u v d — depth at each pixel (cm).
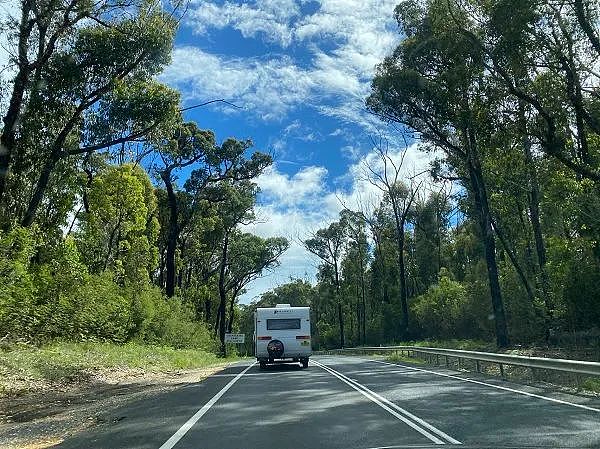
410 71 3328
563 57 2097
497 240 4488
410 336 6081
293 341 2683
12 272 2161
